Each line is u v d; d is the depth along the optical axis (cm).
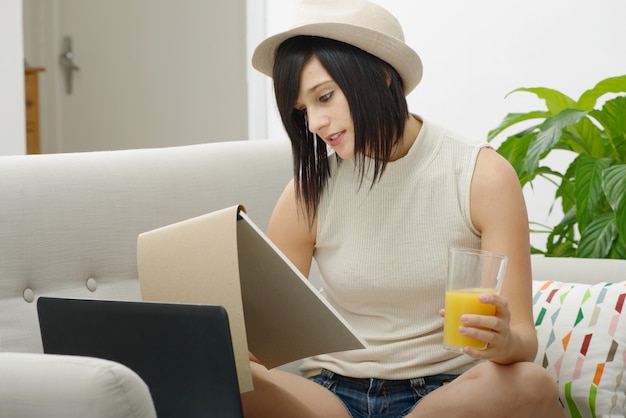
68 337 150
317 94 167
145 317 138
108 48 570
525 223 173
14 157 189
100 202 192
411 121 182
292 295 150
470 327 146
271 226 191
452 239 177
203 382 137
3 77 355
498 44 357
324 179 183
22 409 118
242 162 219
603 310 197
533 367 159
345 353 183
